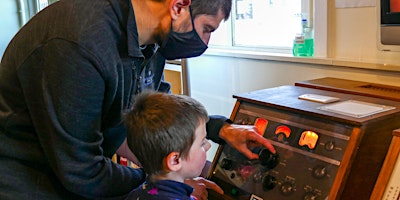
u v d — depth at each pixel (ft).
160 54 4.00
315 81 4.66
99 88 3.08
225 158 3.95
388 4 3.97
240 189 3.68
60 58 2.97
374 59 4.57
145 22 3.33
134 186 3.62
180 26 3.38
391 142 3.08
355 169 3.09
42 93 3.07
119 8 3.20
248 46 6.79
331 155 3.18
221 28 7.29
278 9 6.25
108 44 3.09
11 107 3.36
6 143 3.41
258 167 3.64
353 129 3.13
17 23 10.70
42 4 10.46
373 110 3.37
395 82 4.35
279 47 6.22
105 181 3.36
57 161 3.16
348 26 4.80
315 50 5.23
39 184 3.44
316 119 3.41
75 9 3.12
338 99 3.77
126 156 4.90
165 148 3.38
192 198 3.56
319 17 5.09
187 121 3.42
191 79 7.52
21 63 3.16
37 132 3.27
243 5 6.86
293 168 3.38
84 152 3.17
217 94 6.97
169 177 3.53
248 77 6.23
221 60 6.72
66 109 3.01
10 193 3.34
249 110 3.99
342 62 4.74
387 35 4.05
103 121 3.56
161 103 3.47
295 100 3.81
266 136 3.70
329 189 3.09
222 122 4.01
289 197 3.31
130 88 3.52
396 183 2.93
